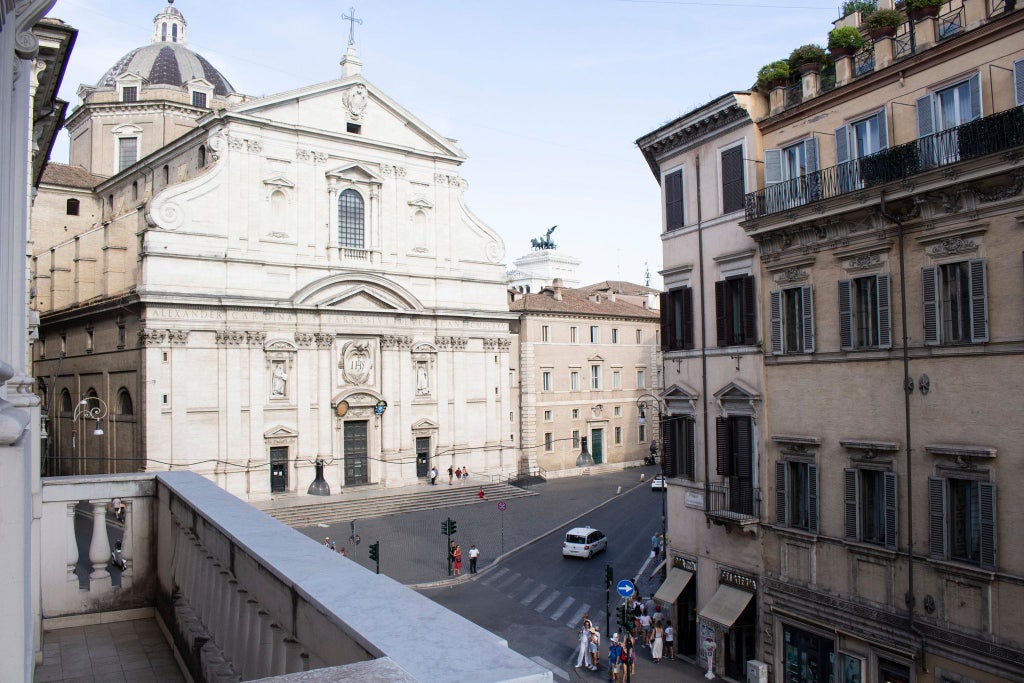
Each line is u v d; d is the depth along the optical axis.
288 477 49.41
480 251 59.06
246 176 48.41
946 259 18.94
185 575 8.27
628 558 41.31
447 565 39.19
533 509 52.91
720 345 26.08
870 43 22.95
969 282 18.48
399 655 3.29
